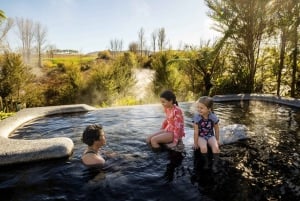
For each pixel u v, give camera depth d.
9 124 6.43
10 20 24.05
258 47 14.81
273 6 13.55
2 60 15.70
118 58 20.47
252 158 4.19
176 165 3.92
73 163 4.02
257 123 6.73
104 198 3.01
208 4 15.09
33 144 4.42
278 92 14.02
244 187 3.25
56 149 4.27
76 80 19.16
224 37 14.92
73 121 7.18
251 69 14.73
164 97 4.75
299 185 3.29
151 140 4.71
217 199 2.97
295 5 12.56
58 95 19.58
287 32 13.07
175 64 16.75
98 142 3.95
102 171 3.71
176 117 4.77
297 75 14.21
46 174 3.65
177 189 3.20
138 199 2.98
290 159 4.15
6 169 3.88
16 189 3.26
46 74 31.22
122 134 5.59
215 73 16.77
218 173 3.64
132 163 3.98
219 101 11.05
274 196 3.03
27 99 16.64
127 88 18.81
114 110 8.84
